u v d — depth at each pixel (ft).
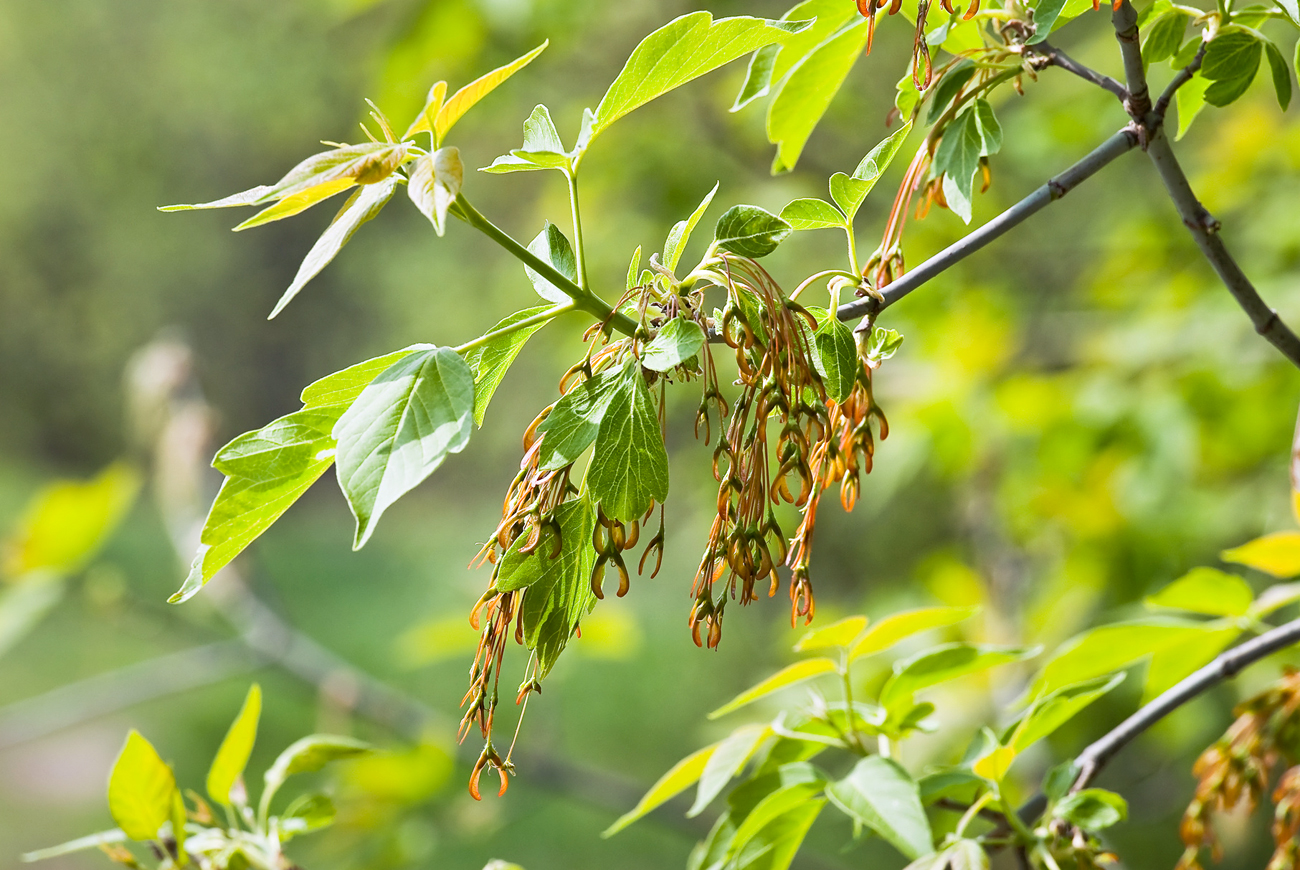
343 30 15.78
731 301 3.74
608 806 9.07
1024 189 11.54
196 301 57.00
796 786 4.03
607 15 12.50
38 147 53.42
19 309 54.70
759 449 3.73
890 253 4.06
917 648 8.52
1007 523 9.32
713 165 11.39
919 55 3.91
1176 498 8.92
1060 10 3.94
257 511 3.69
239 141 54.39
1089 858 4.00
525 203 19.43
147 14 52.03
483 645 3.72
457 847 19.15
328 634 32.73
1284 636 4.13
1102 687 4.06
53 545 7.35
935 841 4.21
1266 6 4.02
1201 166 11.27
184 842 4.13
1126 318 9.51
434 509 47.01
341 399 3.71
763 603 19.44
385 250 38.88
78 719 8.73
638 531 3.69
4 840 20.62
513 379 29.17
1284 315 8.36
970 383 9.07
